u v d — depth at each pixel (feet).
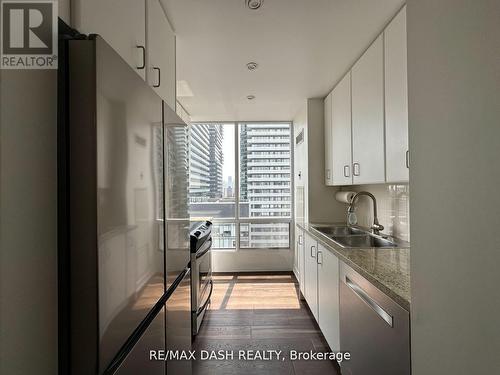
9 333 1.90
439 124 2.42
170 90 5.74
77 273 2.32
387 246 7.14
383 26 5.95
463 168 2.14
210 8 5.29
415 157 2.77
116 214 2.63
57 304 2.32
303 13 5.49
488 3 1.90
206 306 9.59
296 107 12.20
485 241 1.93
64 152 2.32
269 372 6.72
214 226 14.80
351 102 7.89
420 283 2.70
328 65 7.86
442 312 2.39
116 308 2.62
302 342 7.96
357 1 5.10
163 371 4.04
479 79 1.98
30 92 2.10
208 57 7.34
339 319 6.08
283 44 6.72
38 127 2.16
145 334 3.37
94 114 2.30
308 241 9.46
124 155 2.81
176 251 4.86
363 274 4.60
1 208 1.86
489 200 1.90
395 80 5.39
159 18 4.98
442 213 2.39
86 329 2.31
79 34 2.52
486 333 1.92
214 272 14.52
